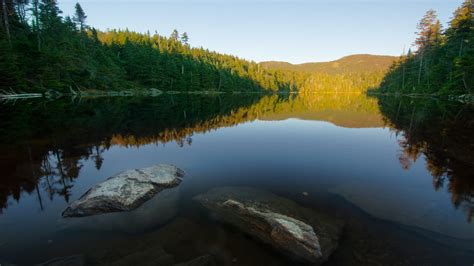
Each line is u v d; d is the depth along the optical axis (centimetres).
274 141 1315
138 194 638
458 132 1416
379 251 446
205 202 627
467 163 914
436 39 5231
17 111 2150
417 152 1068
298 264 416
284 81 13775
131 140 1324
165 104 3434
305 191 704
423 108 2744
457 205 607
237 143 1276
